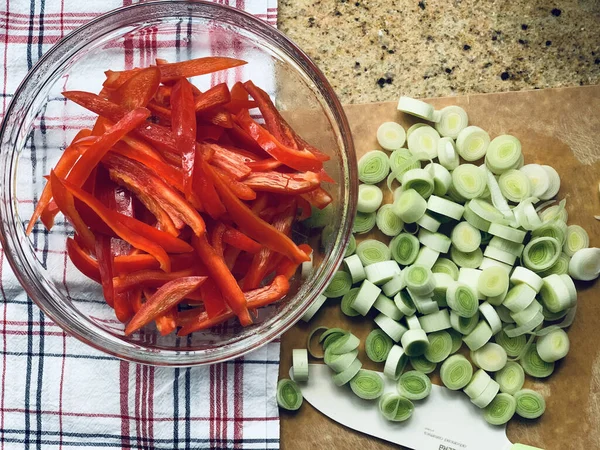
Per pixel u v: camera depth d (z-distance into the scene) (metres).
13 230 0.45
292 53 0.45
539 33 0.51
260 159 0.43
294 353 0.49
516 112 0.50
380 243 0.49
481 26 0.51
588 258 0.49
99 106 0.41
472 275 0.49
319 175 0.41
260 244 0.42
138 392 0.49
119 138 0.39
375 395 0.49
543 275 0.50
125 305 0.42
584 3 0.51
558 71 0.51
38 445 0.49
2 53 0.49
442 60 0.51
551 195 0.50
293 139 0.44
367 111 0.50
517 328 0.49
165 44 0.48
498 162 0.49
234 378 0.49
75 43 0.45
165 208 0.40
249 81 0.44
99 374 0.49
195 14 0.46
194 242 0.41
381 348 0.49
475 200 0.49
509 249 0.49
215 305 0.42
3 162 0.44
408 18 0.51
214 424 0.49
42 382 0.49
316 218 0.47
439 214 0.49
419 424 0.49
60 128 0.47
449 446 0.49
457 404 0.50
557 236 0.49
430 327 0.49
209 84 0.48
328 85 0.44
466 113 0.50
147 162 0.40
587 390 0.50
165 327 0.41
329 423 0.49
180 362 0.43
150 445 0.49
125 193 0.42
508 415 0.49
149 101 0.42
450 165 0.49
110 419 0.49
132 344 0.45
